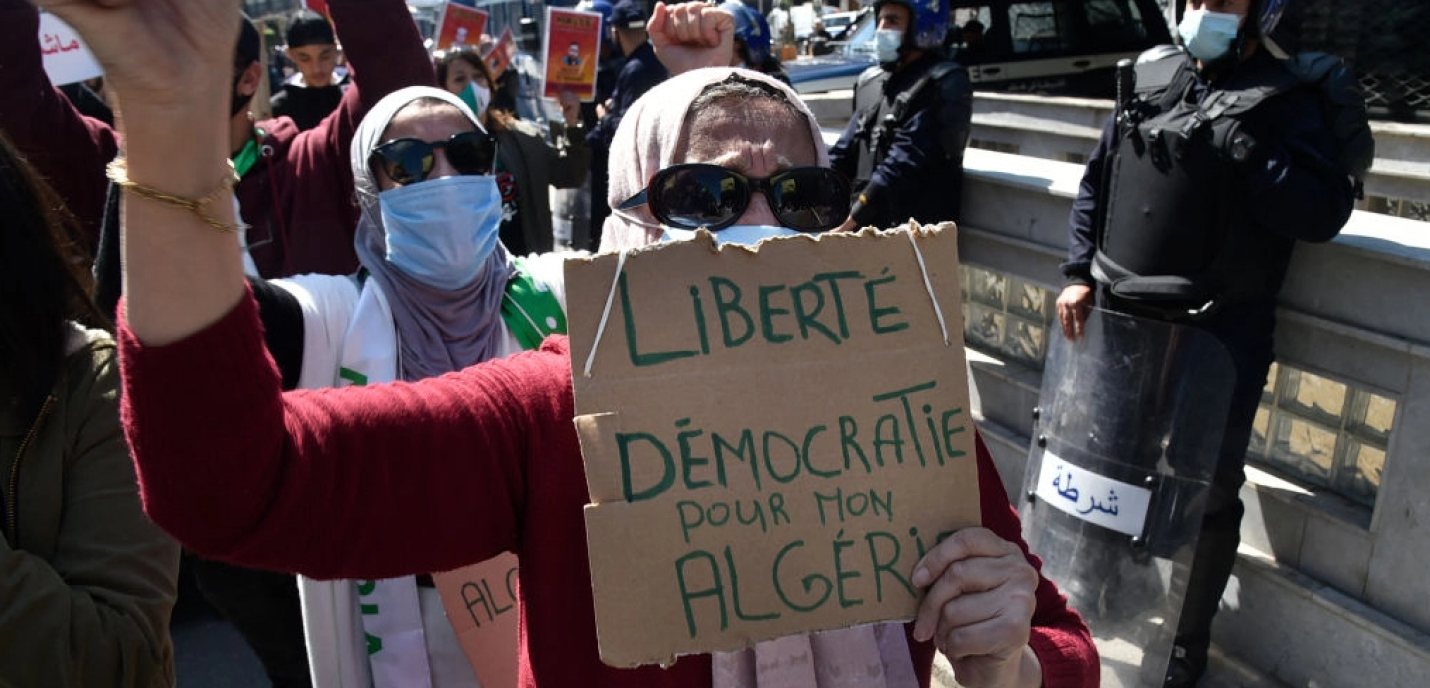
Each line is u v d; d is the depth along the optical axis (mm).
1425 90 6035
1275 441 3336
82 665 1412
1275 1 2816
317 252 3391
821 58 10156
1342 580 2994
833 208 1479
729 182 1427
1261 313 3002
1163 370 3018
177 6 915
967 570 1193
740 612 1189
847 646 1349
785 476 1207
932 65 4285
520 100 10711
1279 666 3156
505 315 2346
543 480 1249
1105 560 3143
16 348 1479
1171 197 2957
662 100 1522
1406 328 2750
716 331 1215
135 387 1018
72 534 1509
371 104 3250
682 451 1191
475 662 1992
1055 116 6559
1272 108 2822
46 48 4121
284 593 2590
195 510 1061
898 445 1231
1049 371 3393
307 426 1157
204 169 970
